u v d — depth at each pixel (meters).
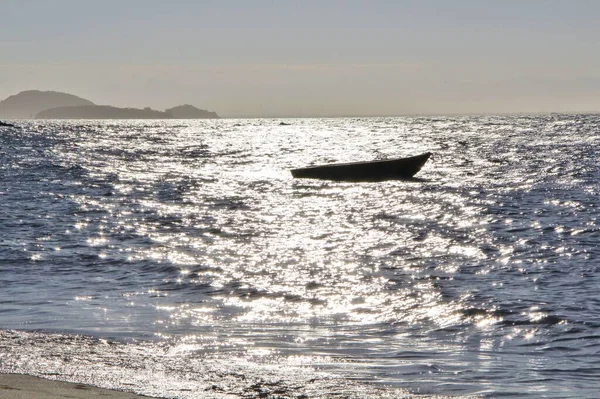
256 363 12.41
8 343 13.31
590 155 82.75
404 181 56.66
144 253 25.75
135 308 17.30
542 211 38.19
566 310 17.17
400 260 24.64
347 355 13.20
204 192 49.31
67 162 76.88
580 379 11.87
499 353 13.55
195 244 28.06
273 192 49.41
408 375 11.89
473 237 30.05
